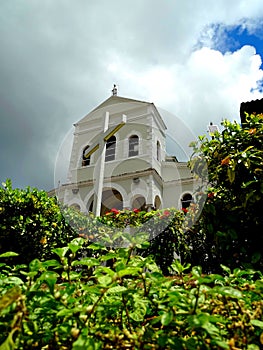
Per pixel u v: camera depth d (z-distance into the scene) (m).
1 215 3.38
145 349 0.74
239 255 1.91
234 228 1.99
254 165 1.98
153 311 1.02
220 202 2.10
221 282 1.13
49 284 0.79
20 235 3.34
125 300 0.95
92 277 1.04
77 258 2.94
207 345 0.72
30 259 3.33
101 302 0.95
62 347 0.74
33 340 0.72
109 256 0.98
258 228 1.90
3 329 0.74
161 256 2.98
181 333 0.82
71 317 0.76
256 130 2.21
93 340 0.71
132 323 0.97
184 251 2.91
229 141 2.22
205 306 0.86
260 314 0.86
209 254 2.55
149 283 1.01
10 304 0.64
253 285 0.99
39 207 3.60
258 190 1.87
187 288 1.06
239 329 0.80
